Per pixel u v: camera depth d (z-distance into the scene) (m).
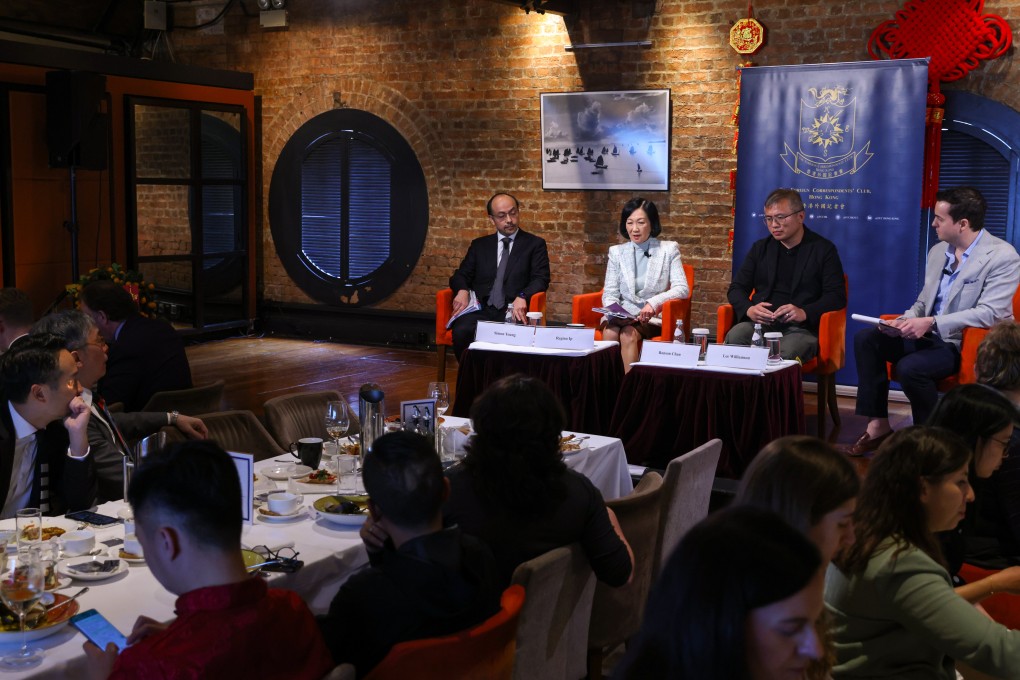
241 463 2.73
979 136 7.23
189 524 1.68
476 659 2.02
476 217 9.37
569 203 8.92
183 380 4.66
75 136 8.09
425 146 9.52
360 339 10.09
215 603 1.67
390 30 9.53
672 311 6.75
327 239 10.16
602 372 5.68
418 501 2.00
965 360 5.65
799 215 6.26
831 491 1.82
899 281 7.29
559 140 8.84
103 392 4.51
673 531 3.33
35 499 3.07
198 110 9.62
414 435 2.08
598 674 3.13
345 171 9.94
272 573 2.41
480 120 9.23
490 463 2.49
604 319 6.73
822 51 7.70
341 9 9.73
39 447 3.07
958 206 5.82
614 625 3.05
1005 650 1.90
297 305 10.36
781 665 1.06
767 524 1.10
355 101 9.79
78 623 2.03
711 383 5.14
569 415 5.54
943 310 5.95
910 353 5.92
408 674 1.92
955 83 7.30
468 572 2.06
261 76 10.24
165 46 10.51
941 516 2.16
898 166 7.20
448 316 7.71
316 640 1.81
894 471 2.08
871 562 2.01
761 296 6.41
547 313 9.16
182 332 9.73
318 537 2.69
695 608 1.04
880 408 5.95
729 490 4.86
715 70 8.12
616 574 2.66
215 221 10.07
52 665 1.92
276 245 10.40
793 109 7.46
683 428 5.24
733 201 8.16
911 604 1.96
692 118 8.27
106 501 3.37
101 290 4.55
